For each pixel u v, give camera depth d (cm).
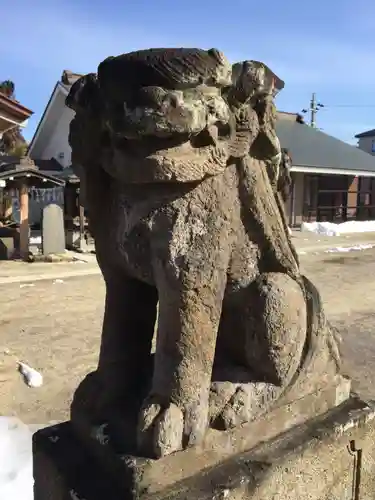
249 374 130
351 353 378
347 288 634
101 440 118
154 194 112
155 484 108
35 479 132
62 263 812
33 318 476
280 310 125
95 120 115
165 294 115
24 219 852
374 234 1391
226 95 112
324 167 1440
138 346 139
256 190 123
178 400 113
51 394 301
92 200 124
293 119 1850
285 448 127
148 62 96
